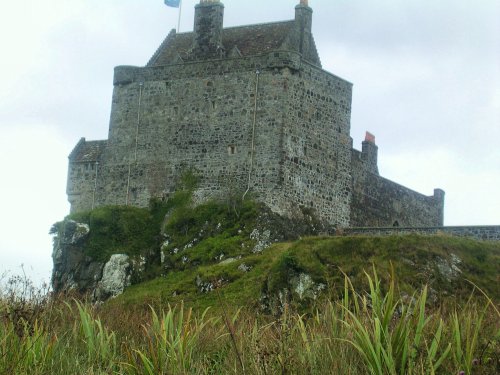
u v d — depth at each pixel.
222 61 70.38
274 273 53.34
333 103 71.56
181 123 70.88
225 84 69.94
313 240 54.97
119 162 72.81
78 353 29.52
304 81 69.31
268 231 64.62
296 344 25.89
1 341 27.81
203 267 61.75
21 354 27.69
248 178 67.38
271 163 66.88
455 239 55.19
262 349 25.42
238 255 63.69
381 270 51.12
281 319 29.09
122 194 72.12
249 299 54.03
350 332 24.75
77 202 74.19
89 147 75.81
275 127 67.44
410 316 24.94
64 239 69.44
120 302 54.25
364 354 23.08
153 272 66.50
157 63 74.88
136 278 66.62
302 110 68.94
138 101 72.94
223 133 69.12
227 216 66.81
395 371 22.83
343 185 71.94
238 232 65.44
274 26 73.00
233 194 67.56
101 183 73.31
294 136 68.06
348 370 23.42
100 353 29.30
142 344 30.22
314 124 69.75
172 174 70.38
